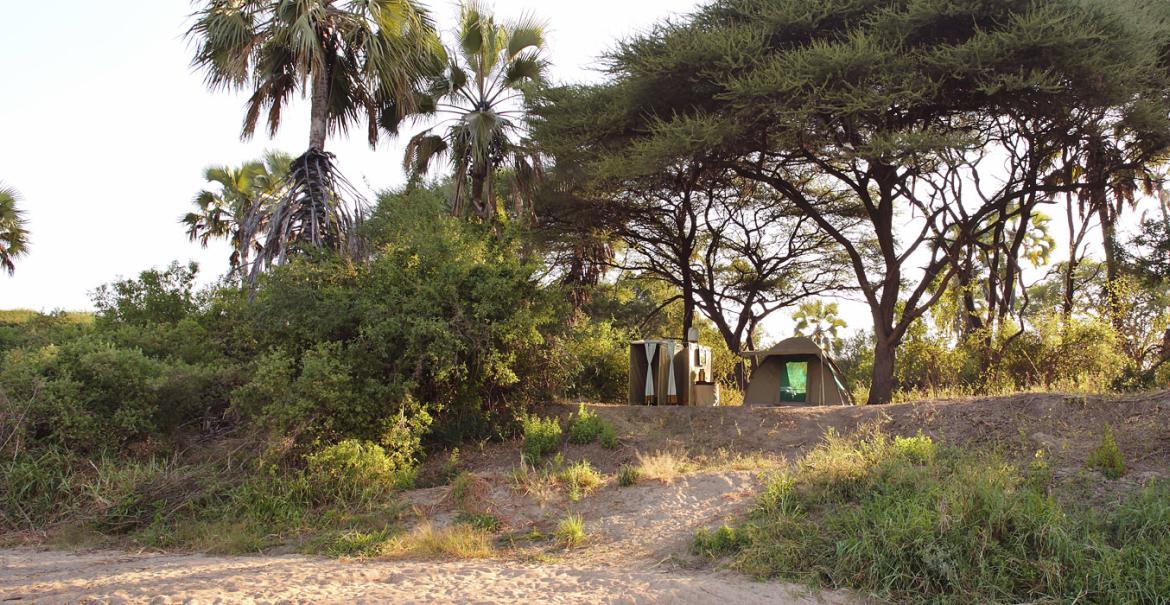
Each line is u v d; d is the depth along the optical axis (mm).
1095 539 6141
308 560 7293
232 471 9914
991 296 17562
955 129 14633
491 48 17047
